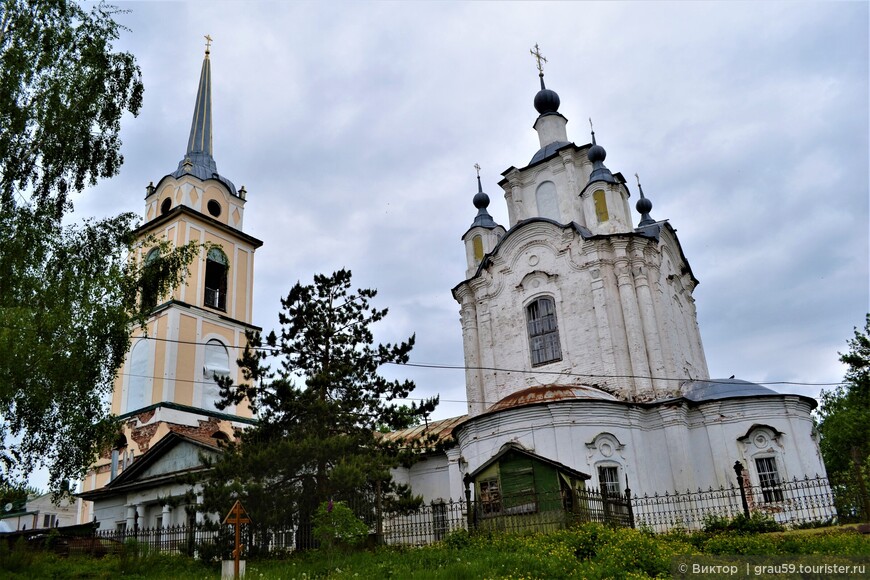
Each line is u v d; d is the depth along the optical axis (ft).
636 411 88.07
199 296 136.77
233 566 49.57
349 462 67.87
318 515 64.23
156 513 102.47
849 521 61.98
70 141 69.21
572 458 82.17
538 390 90.12
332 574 50.08
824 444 157.89
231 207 151.84
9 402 58.59
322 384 74.43
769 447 84.58
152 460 105.60
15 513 198.59
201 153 156.46
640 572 43.11
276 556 66.54
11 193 66.39
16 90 66.74
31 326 59.26
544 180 120.06
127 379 133.49
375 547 65.92
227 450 72.23
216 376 79.82
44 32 69.82
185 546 74.02
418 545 69.00
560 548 49.49
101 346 66.13
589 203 108.17
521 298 109.40
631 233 101.50
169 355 127.95
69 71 70.54
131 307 72.90
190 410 127.85
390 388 79.56
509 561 47.19
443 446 81.82
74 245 69.26
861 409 146.00
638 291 100.22
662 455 87.35
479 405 109.40
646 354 96.58
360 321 83.10
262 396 75.41
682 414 88.17
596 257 102.27
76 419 63.62
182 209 137.49
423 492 112.16
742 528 62.03
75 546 79.05
